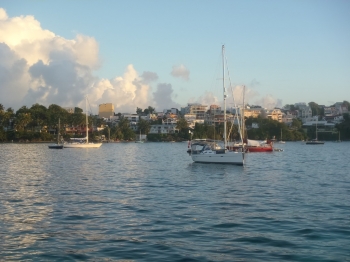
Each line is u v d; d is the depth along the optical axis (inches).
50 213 1048.8
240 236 829.8
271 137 7844.5
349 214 1039.0
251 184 1676.9
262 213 1053.2
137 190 1481.3
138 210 1090.7
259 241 794.8
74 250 738.8
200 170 2342.5
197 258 696.4
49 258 697.6
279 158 3595.0
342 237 823.7
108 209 1104.2
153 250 737.6
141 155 4094.5
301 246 764.6
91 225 920.9
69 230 876.0
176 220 970.7
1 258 697.0
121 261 681.6
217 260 687.7
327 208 1122.0
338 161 3208.7
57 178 1871.3
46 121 7495.1
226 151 2738.7
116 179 1849.2
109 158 3540.8
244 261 683.4
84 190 1469.0
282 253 725.3
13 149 5009.8
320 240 803.4
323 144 7327.8
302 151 5002.5
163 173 2161.7
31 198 1280.8
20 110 7445.9
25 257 702.5
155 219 981.2
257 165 2746.1
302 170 2365.9
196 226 911.0
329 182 1748.3
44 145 6220.5
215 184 1673.2
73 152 4569.4
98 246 762.2
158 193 1407.5
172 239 808.3
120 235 836.6
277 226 911.7
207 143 3090.6
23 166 2576.3
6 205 1157.1
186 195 1362.0
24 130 7150.6
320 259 697.0
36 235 836.0
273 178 1915.6
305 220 970.1
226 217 1003.9
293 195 1362.0
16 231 865.5
